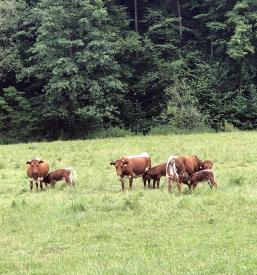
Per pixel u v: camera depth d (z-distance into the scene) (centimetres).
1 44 4812
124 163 1673
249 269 856
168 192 1559
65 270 911
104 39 4459
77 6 4494
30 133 4622
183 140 3397
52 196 1636
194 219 1212
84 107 4425
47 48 4338
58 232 1172
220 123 4653
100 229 1175
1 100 4584
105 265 923
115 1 5591
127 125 4881
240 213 1240
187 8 5641
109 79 4525
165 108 4788
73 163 2420
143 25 5628
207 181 1575
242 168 2075
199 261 914
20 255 1019
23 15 4844
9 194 1734
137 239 1080
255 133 3938
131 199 1441
